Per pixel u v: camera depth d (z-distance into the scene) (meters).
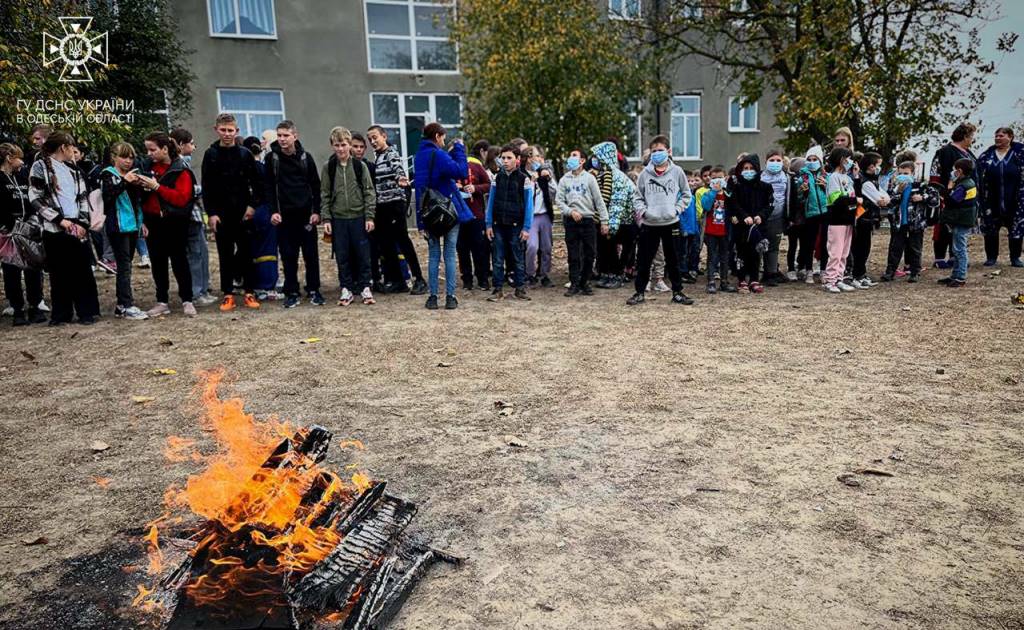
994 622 2.33
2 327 7.19
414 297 8.84
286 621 2.07
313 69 18.84
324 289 9.59
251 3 18.22
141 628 2.33
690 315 7.56
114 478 3.59
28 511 3.23
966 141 9.09
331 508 2.64
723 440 3.99
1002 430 4.04
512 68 16.19
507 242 8.75
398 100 19.86
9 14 9.48
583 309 7.99
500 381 5.21
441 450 3.90
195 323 7.29
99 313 7.71
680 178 7.97
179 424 4.37
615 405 4.63
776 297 8.59
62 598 2.53
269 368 5.60
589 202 8.64
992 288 8.65
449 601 2.50
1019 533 2.90
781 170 9.33
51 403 4.79
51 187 6.82
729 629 2.31
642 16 19.58
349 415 4.50
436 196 7.73
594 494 3.34
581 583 2.60
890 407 4.49
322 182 8.03
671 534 2.95
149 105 15.34
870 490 3.32
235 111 18.44
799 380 5.13
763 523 3.03
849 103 15.16
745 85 18.14
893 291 8.73
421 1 19.86
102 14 14.20
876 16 15.53
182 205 7.46
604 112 16.62
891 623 2.33
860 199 9.04
